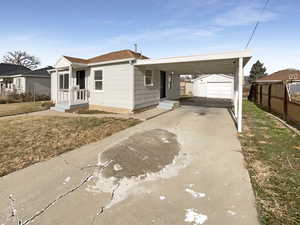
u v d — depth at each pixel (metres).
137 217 2.29
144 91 11.02
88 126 7.07
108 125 7.27
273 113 10.82
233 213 2.35
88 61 11.97
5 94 18.14
